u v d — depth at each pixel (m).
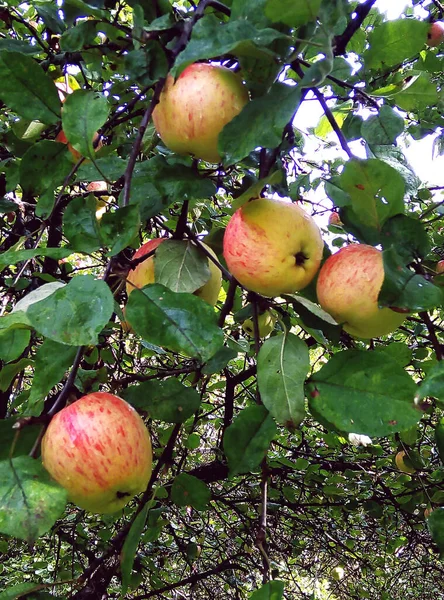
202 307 1.01
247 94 1.24
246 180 1.59
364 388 1.05
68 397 1.12
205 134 1.24
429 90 1.48
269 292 1.27
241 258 1.23
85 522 3.63
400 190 1.07
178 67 0.98
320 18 1.02
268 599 0.98
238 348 2.10
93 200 1.08
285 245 1.21
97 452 1.03
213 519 4.30
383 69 1.86
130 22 2.36
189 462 3.94
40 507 0.83
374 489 3.48
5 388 1.26
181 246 1.44
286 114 1.02
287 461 3.24
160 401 1.34
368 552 4.70
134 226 1.04
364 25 2.61
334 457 3.68
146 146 1.76
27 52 1.54
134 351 3.35
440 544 1.13
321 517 4.19
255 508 3.33
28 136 1.74
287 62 1.08
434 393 0.84
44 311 0.89
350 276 1.20
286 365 1.12
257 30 0.99
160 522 1.77
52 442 1.04
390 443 3.54
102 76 2.35
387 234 1.10
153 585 3.20
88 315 0.88
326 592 5.00
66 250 1.01
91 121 1.09
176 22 1.22
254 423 1.17
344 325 1.27
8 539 3.11
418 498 2.94
